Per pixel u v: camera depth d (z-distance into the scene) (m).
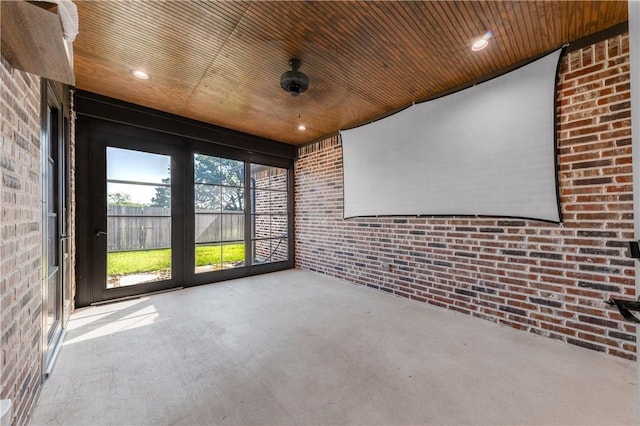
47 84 1.92
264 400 1.56
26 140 1.40
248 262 4.55
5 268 1.13
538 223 2.34
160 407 1.50
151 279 3.56
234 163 4.45
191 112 3.54
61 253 2.36
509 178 2.48
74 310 2.91
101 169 3.17
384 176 3.57
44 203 1.82
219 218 4.25
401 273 3.42
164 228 3.67
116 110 3.14
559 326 2.24
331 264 4.44
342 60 2.37
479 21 1.91
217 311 2.93
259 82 2.74
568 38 2.11
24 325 1.36
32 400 1.46
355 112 3.53
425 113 3.10
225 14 1.81
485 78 2.62
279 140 4.84
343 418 1.43
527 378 1.75
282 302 3.23
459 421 1.41
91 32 1.97
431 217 3.09
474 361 1.96
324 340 2.28
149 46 2.15
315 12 1.81
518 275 2.46
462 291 2.84
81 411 1.46
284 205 5.12
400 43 2.14
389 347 2.16
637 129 0.81
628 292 1.94
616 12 1.84
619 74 1.97
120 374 1.79
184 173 3.84
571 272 2.18
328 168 4.48
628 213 1.94
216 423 1.39
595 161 2.07
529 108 2.35
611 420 1.40
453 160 2.87
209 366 1.89
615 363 1.91
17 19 0.92
